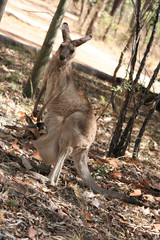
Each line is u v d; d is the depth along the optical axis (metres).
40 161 4.59
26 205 3.20
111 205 4.25
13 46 10.55
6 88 7.00
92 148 6.17
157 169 6.54
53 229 3.07
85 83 10.38
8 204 3.02
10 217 2.88
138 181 5.42
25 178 3.74
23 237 2.72
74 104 4.21
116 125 6.07
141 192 5.08
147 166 6.44
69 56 3.90
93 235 3.29
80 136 4.09
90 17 28.30
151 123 9.71
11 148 4.37
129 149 7.06
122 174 5.54
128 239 3.58
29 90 7.14
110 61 17.48
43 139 4.08
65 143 4.07
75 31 23.42
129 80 5.65
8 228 2.73
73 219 3.42
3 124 5.01
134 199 4.76
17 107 6.15
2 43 10.36
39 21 20.09
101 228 3.54
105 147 6.57
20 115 5.71
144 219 4.23
